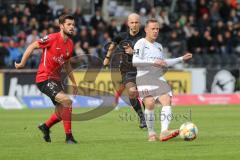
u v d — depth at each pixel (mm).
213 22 93938
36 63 78812
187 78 80812
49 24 85062
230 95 80812
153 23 38375
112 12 100688
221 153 32781
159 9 99125
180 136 37750
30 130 46125
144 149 34406
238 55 88312
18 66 37188
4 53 78688
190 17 92688
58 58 37156
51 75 37188
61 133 43969
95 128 47500
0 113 65375
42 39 36906
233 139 39188
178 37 88562
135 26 45438
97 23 88375
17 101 74438
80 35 83625
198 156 31766
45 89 36969
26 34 82625
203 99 79688
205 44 88875
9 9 88625
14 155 32625
